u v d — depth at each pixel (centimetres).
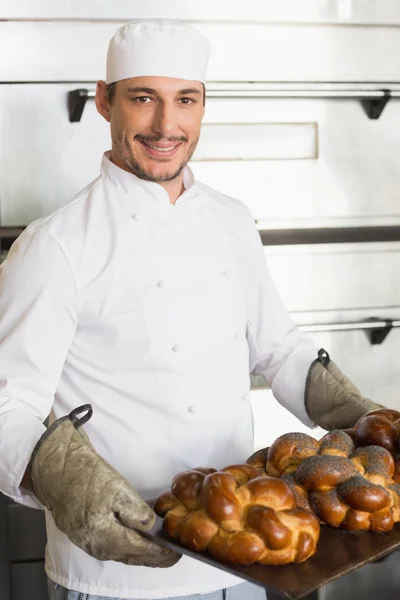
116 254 143
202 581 145
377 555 107
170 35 139
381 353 262
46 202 238
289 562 103
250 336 169
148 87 140
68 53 231
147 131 142
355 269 256
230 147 246
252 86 241
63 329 141
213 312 150
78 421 123
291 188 251
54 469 115
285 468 123
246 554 102
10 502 240
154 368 143
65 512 111
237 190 248
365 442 127
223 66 241
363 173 255
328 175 253
